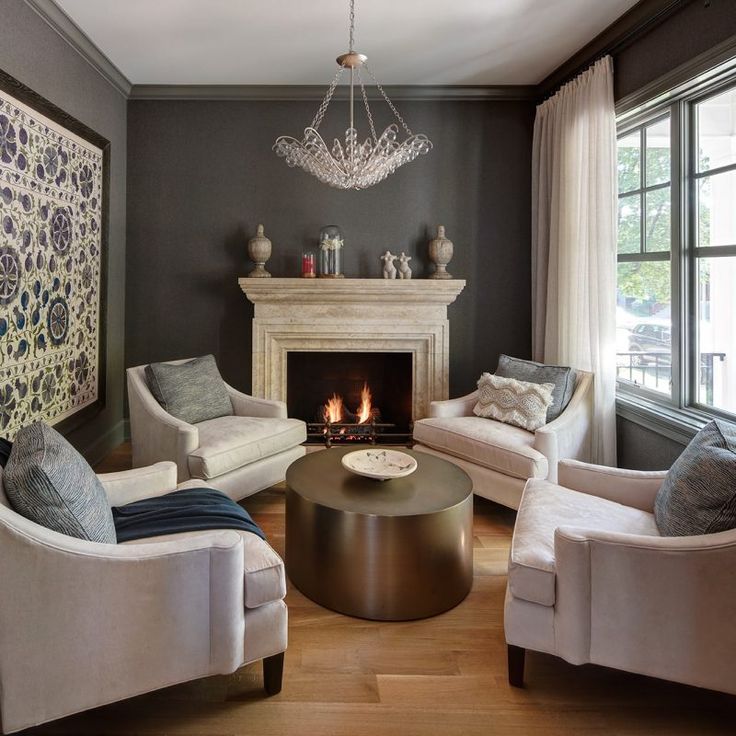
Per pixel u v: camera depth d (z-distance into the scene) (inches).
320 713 66.3
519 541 72.7
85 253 142.3
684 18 112.9
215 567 62.4
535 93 169.2
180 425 113.4
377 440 177.5
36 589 55.4
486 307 177.2
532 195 169.0
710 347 117.2
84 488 63.0
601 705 68.5
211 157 172.9
